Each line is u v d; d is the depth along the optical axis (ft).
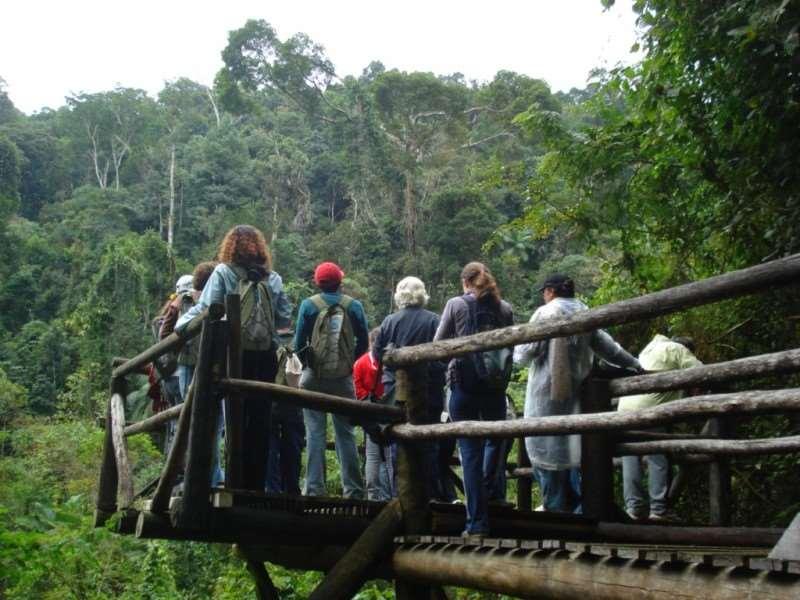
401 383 15.14
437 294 154.40
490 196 164.04
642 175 27.17
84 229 206.39
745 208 22.80
